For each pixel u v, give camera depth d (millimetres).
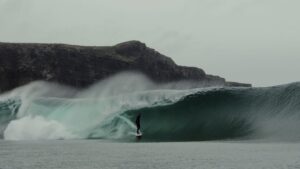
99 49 188250
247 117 47219
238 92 49250
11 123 51344
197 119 49375
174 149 34094
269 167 24234
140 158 28500
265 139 41312
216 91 49875
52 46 178500
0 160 27984
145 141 43062
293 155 28984
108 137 48906
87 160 27781
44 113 54281
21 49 173000
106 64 184250
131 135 48750
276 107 46688
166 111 50781
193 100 50312
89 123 51688
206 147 35406
